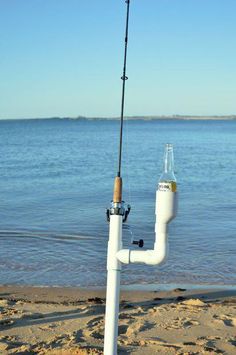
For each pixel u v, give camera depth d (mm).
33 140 77000
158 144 65688
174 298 8250
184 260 10992
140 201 19969
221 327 6121
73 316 6539
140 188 24766
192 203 19641
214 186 25812
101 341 5461
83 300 8070
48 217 16297
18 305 7223
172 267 10414
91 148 57406
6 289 8844
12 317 6449
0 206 18562
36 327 6016
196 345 5391
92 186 25406
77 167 36000
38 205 18844
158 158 44062
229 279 9703
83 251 11812
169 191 3188
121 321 6293
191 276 9828
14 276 9766
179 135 96875
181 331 5902
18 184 26000
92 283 9336
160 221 3219
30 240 12914
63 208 18141
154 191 23484
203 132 116000
